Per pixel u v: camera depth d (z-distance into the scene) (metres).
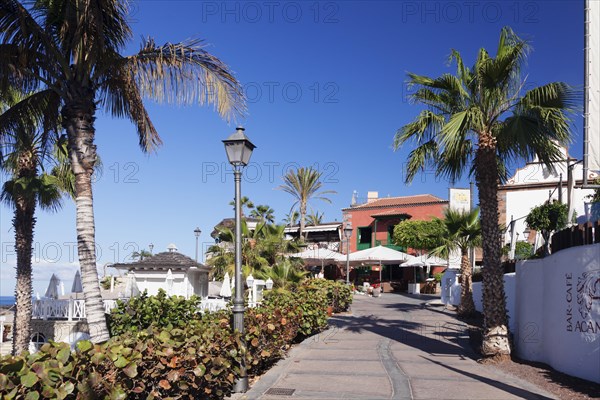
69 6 9.74
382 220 44.44
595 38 10.69
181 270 19.58
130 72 10.55
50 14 10.13
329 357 11.63
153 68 10.49
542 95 10.77
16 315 15.59
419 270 41.50
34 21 9.52
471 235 20.14
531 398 7.89
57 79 9.98
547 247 13.52
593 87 10.59
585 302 8.83
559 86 10.62
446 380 9.23
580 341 8.95
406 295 34.94
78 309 16.83
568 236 9.59
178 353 6.22
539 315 10.84
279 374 9.76
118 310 10.75
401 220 41.94
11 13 9.52
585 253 8.90
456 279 25.73
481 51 11.48
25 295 15.62
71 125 9.74
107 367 5.12
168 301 10.97
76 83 9.83
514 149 11.75
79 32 9.37
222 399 7.75
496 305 11.07
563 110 10.80
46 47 9.71
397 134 12.51
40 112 11.27
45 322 16.61
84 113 9.79
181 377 6.24
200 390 7.06
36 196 15.69
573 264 9.23
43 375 4.18
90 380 4.64
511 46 10.94
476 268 26.06
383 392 8.36
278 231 26.36
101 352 5.06
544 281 10.61
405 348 12.93
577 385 8.47
